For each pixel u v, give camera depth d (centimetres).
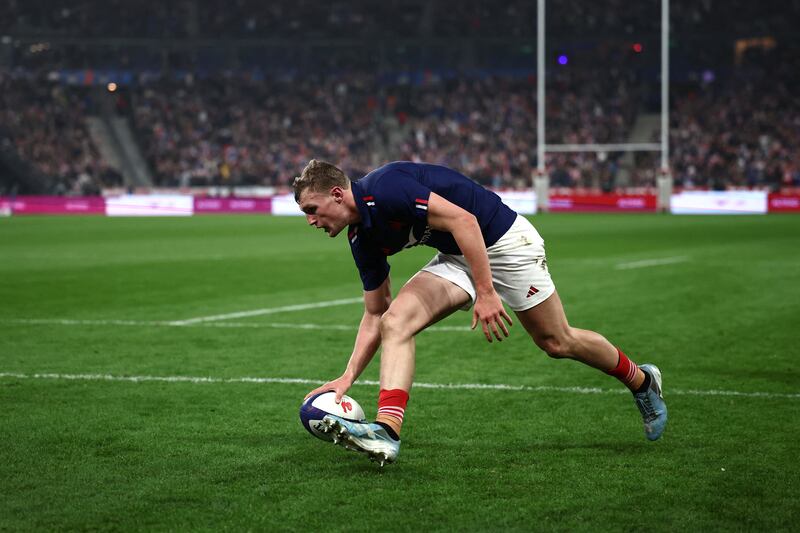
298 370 1165
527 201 6253
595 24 8212
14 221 5256
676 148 7481
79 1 8081
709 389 1043
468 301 772
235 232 4238
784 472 729
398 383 733
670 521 620
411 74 8325
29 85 7669
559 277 2288
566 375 1125
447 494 677
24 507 648
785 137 7344
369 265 771
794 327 1494
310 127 7888
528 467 746
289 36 8362
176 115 7869
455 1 8531
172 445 810
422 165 747
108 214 6450
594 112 7775
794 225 4591
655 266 2548
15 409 945
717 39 8044
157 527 611
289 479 713
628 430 865
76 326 1526
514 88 8169
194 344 1356
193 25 8312
